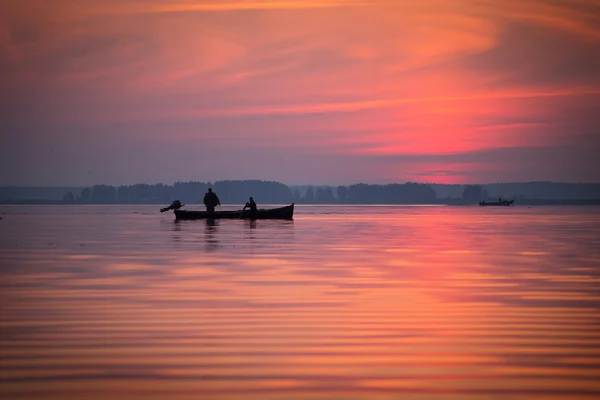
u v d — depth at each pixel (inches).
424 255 1643.7
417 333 732.7
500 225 3796.8
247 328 756.0
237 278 1175.0
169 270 1293.1
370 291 1021.2
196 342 689.0
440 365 606.5
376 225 3732.8
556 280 1154.0
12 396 519.8
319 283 1108.5
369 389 539.2
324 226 3452.3
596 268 1343.5
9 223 4067.4
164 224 3715.6
